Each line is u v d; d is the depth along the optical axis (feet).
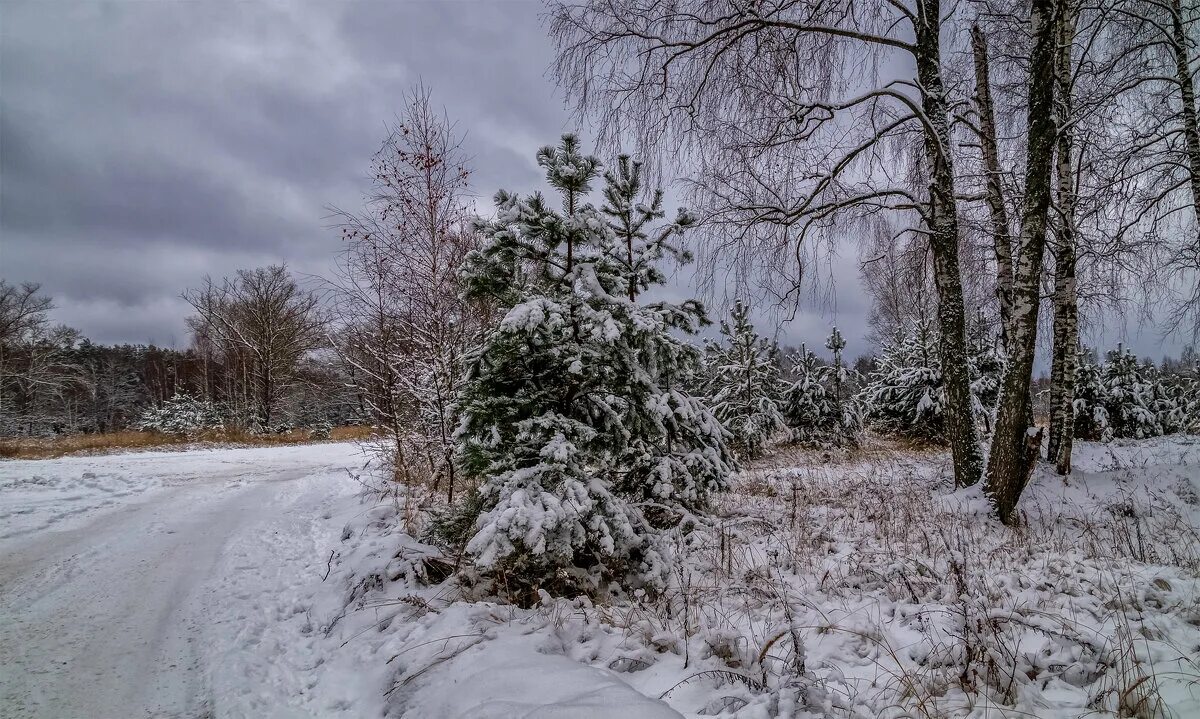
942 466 31.53
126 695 9.90
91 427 149.89
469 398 15.11
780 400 51.34
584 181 15.98
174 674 10.68
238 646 11.87
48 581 15.84
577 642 10.96
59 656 11.35
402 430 27.94
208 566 17.31
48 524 22.44
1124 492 23.45
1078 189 31.78
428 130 26.40
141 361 189.67
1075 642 10.04
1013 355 22.20
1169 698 8.30
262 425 93.91
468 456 14.57
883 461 37.63
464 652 10.11
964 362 25.46
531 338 13.91
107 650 11.64
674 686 9.16
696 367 17.39
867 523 21.30
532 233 15.46
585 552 14.67
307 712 9.50
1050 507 22.72
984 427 43.37
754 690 9.09
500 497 12.75
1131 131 29.07
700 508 18.60
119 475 34.91
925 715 8.27
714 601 13.44
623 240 18.76
